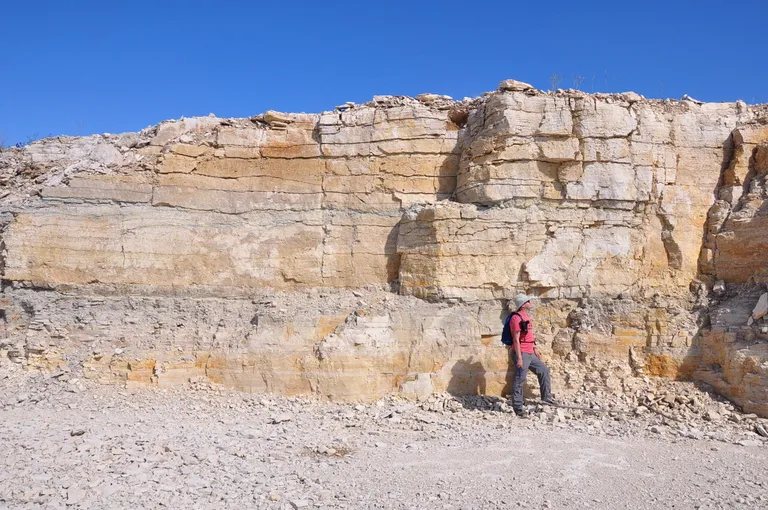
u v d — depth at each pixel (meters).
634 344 10.70
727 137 11.69
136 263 11.56
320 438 8.39
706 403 9.73
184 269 11.68
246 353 10.70
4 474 6.61
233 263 11.80
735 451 8.01
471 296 11.05
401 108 12.20
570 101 11.38
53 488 6.32
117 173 11.85
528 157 11.23
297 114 12.34
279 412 9.75
